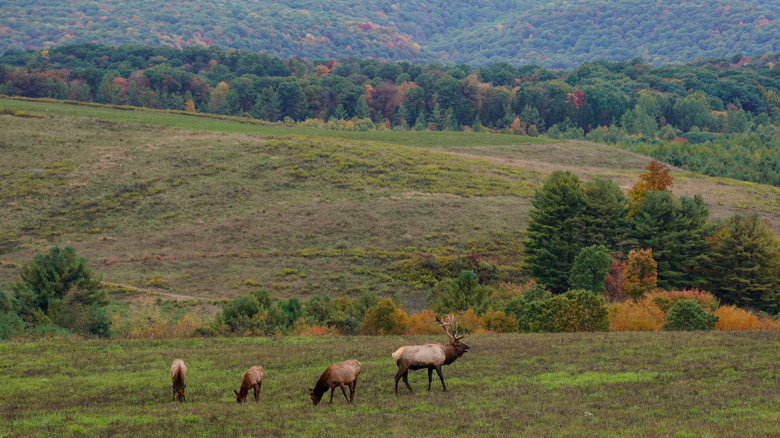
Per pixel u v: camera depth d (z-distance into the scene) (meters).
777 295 54.56
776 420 13.48
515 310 37.78
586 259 49.41
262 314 35.66
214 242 67.38
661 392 16.80
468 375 19.34
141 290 55.38
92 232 69.81
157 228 70.81
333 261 63.06
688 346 23.44
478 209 75.31
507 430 13.55
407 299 56.06
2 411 15.64
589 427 13.57
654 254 58.47
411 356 16.59
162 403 16.67
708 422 13.66
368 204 76.25
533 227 60.78
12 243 66.44
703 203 62.91
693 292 42.84
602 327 32.62
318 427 14.04
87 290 43.09
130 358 22.53
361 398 16.75
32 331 31.61
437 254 63.72
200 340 27.34
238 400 16.44
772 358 20.84
